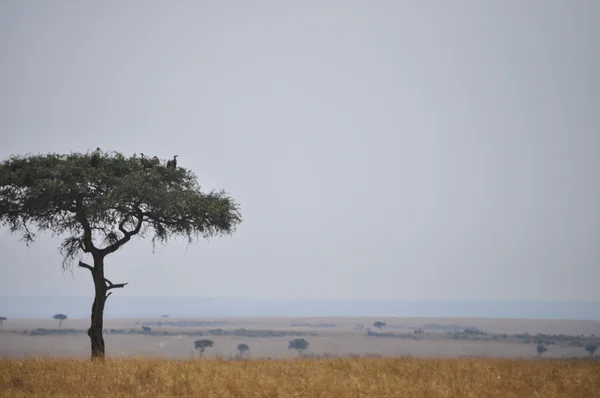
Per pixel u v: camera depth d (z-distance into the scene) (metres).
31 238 149.00
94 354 142.75
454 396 85.44
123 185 141.25
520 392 91.88
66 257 147.50
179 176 155.25
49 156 148.00
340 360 126.69
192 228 151.75
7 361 116.81
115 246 147.12
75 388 90.44
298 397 82.75
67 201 142.75
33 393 87.75
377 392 86.31
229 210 155.00
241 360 126.25
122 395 85.75
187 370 101.19
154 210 145.38
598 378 104.44
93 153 148.38
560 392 93.25
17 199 142.50
